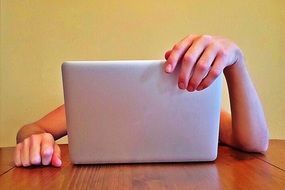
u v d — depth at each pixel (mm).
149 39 1677
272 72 1721
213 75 667
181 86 664
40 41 1679
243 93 855
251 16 1700
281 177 591
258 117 868
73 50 1676
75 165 713
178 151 708
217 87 683
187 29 1683
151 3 1674
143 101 679
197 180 577
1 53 1688
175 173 632
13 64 1688
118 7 1666
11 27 1677
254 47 1709
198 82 665
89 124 692
